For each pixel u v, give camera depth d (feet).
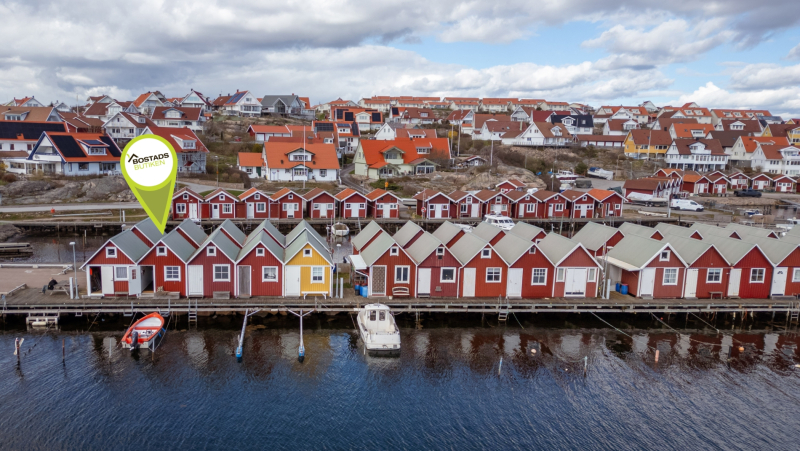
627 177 439.22
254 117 559.38
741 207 338.54
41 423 93.45
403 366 117.19
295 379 110.42
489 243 158.61
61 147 309.63
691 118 585.63
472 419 99.25
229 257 139.54
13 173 310.04
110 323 132.77
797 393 110.11
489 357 122.42
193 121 471.21
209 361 115.96
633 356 125.29
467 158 431.43
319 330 133.49
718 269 152.76
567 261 149.69
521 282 149.48
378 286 145.48
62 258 196.75
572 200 295.48
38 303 131.23
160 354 118.32
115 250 135.74
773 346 133.08
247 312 135.33
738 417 101.19
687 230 183.73
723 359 124.98
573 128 573.74
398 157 391.65
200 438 91.66
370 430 95.40
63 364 112.68
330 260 143.43
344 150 488.02
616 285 159.43
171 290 139.64
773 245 160.35
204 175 341.41
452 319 143.54
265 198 265.34
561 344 130.72
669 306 145.48
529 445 92.32
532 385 110.73
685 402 106.01
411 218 280.31
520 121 561.02
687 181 386.32
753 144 492.54
